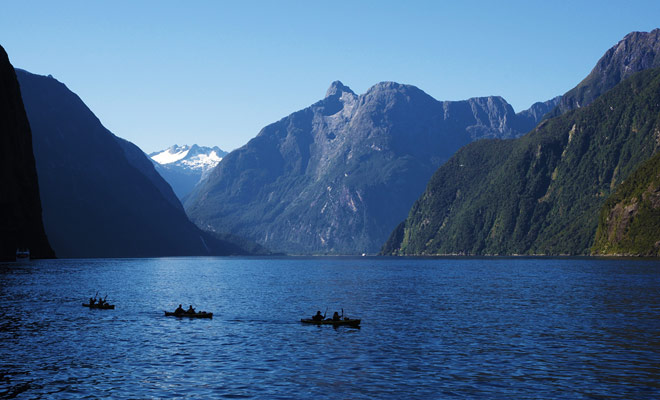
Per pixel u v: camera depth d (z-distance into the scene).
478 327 69.50
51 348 56.44
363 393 41.81
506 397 40.81
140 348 56.66
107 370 48.06
